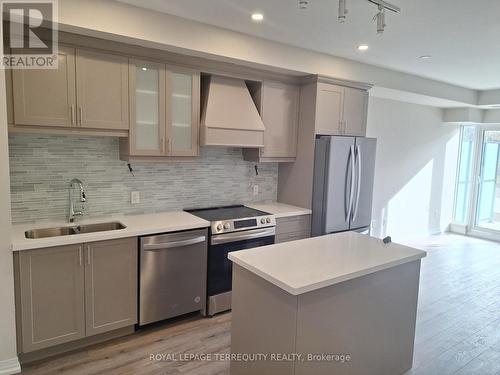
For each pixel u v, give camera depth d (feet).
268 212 12.35
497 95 18.48
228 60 10.79
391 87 14.79
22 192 9.37
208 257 10.64
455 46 11.28
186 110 10.78
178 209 12.15
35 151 9.44
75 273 8.46
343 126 13.56
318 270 6.58
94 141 10.28
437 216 22.53
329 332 6.60
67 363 8.45
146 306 9.64
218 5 8.59
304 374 6.30
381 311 7.57
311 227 13.24
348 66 13.29
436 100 17.95
